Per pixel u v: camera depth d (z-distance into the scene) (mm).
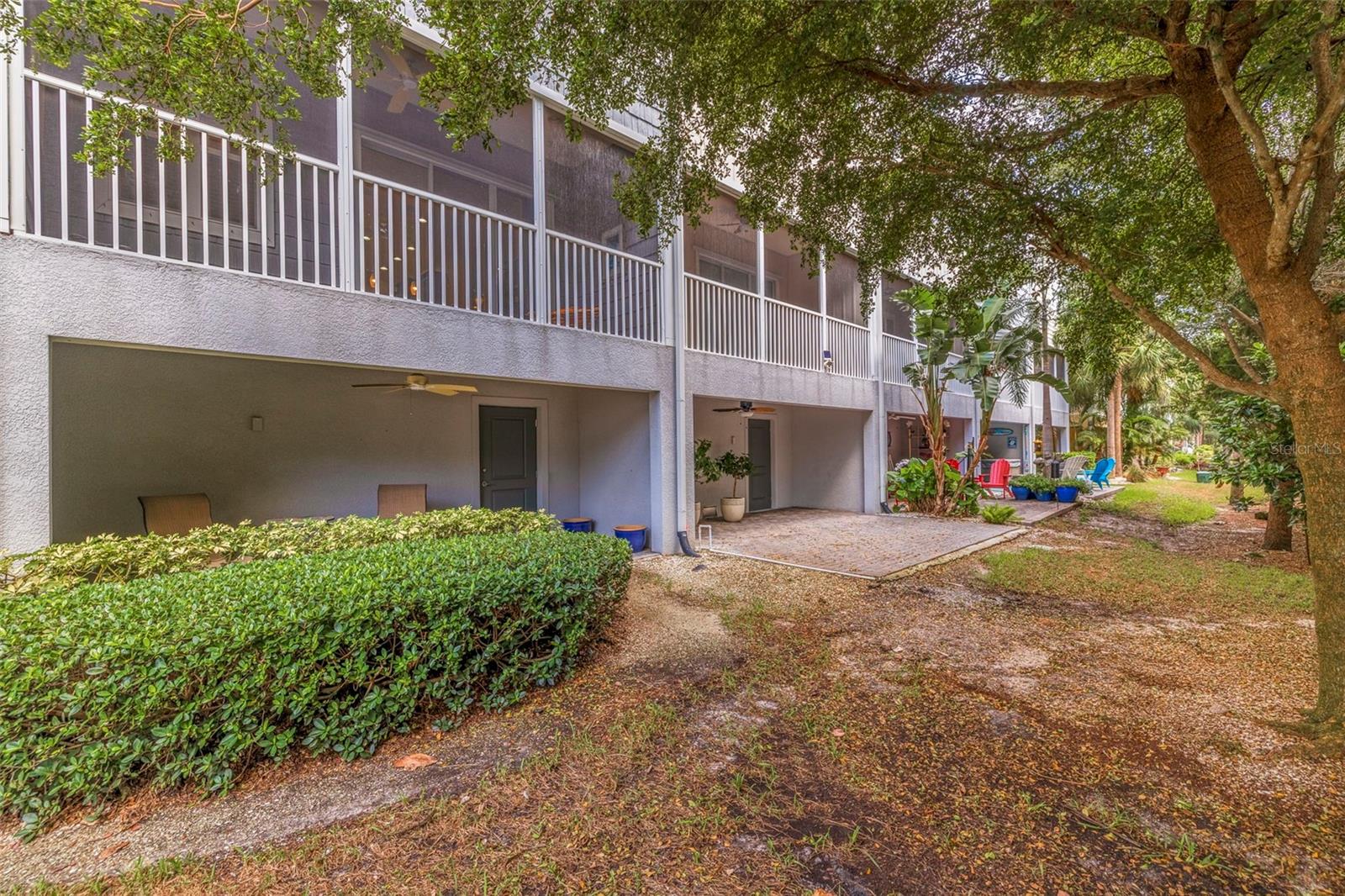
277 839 2086
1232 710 3021
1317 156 2373
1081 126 3787
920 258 4727
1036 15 2541
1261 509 12062
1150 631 4402
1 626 2254
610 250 6340
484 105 3164
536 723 2955
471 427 7219
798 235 4652
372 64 3670
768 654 3947
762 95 3535
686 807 2275
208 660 2271
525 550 3711
